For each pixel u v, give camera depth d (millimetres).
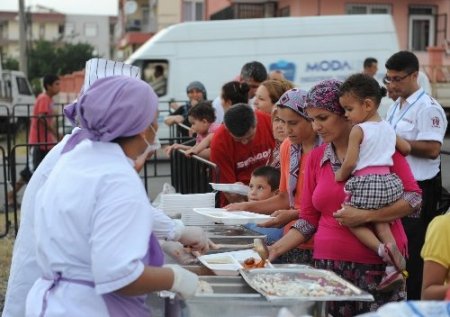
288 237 3723
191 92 10438
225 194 5328
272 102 5562
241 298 2699
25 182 10336
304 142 4031
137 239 2477
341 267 3570
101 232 2459
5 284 6562
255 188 4559
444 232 2744
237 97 6648
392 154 3607
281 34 15922
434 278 2758
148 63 15898
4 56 66062
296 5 23438
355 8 23797
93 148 2646
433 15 24266
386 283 3416
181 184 7656
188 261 3400
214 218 3791
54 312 2545
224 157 5449
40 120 11469
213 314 2695
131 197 2510
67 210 2535
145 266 2529
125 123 2615
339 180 3551
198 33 15914
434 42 24312
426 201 4934
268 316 2686
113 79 2643
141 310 2703
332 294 2703
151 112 2672
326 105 3520
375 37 16062
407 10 24094
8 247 8016
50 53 52094
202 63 15930
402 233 3727
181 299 2701
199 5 31391
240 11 24797
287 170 4199
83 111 2621
